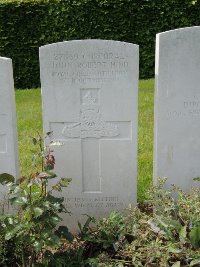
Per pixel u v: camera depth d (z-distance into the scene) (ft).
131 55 4.60
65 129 4.88
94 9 12.05
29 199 3.89
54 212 4.12
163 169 5.08
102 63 4.64
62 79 4.69
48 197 4.03
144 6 11.94
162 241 4.22
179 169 5.08
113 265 3.99
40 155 4.19
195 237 4.01
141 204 5.52
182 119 4.90
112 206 5.18
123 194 5.13
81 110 4.81
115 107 4.80
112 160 5.00
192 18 12.00
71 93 4.74
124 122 4.86
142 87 11.07
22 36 12.35
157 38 4.66
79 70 4.66
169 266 3.95
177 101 4.83
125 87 4.72
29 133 8.19
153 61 12.45
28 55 12.55
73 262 4.16
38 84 12.82
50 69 4.66
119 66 4.65
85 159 5.01
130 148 4.95
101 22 12.19
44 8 12.15
